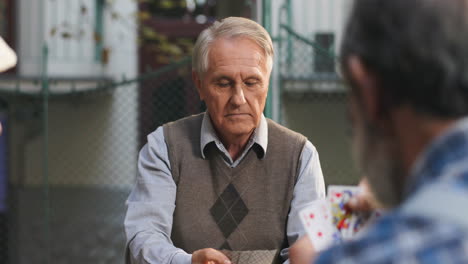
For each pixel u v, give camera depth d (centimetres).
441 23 71
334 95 577
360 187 146
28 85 659
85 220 658
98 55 731
